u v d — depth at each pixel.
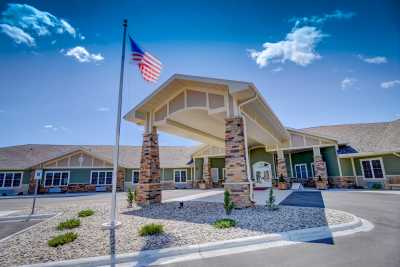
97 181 26.38
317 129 25.39
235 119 8.88
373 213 7.28
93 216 8.22
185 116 11.83
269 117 12.91
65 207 11.59
